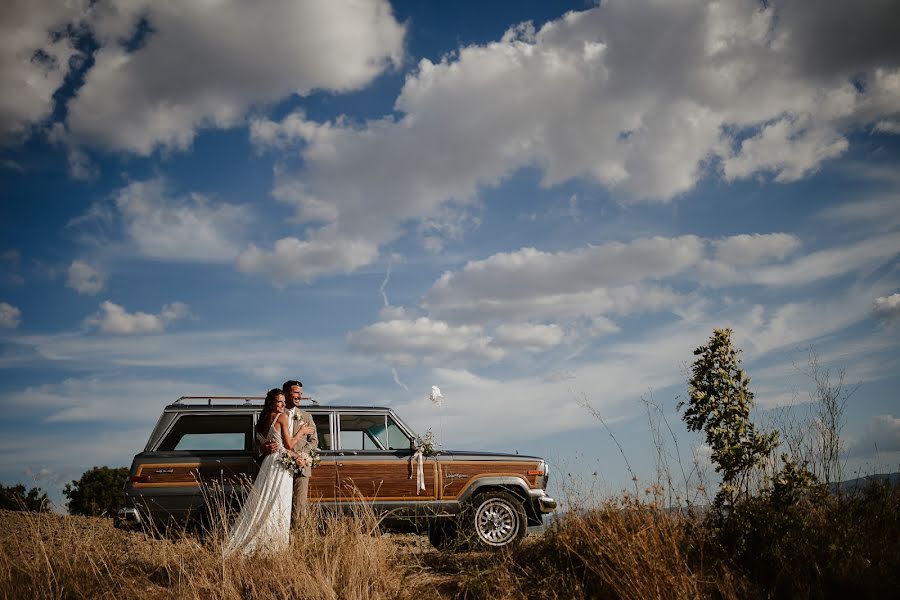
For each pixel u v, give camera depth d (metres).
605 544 5.88
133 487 7.50
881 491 6.06
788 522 5.81
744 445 6.42
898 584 4.98
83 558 6.27
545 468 8.66
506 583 6.01
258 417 8.09
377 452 8.27
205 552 6.33
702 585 5.29
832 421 6.45
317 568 5.91
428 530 8.27
